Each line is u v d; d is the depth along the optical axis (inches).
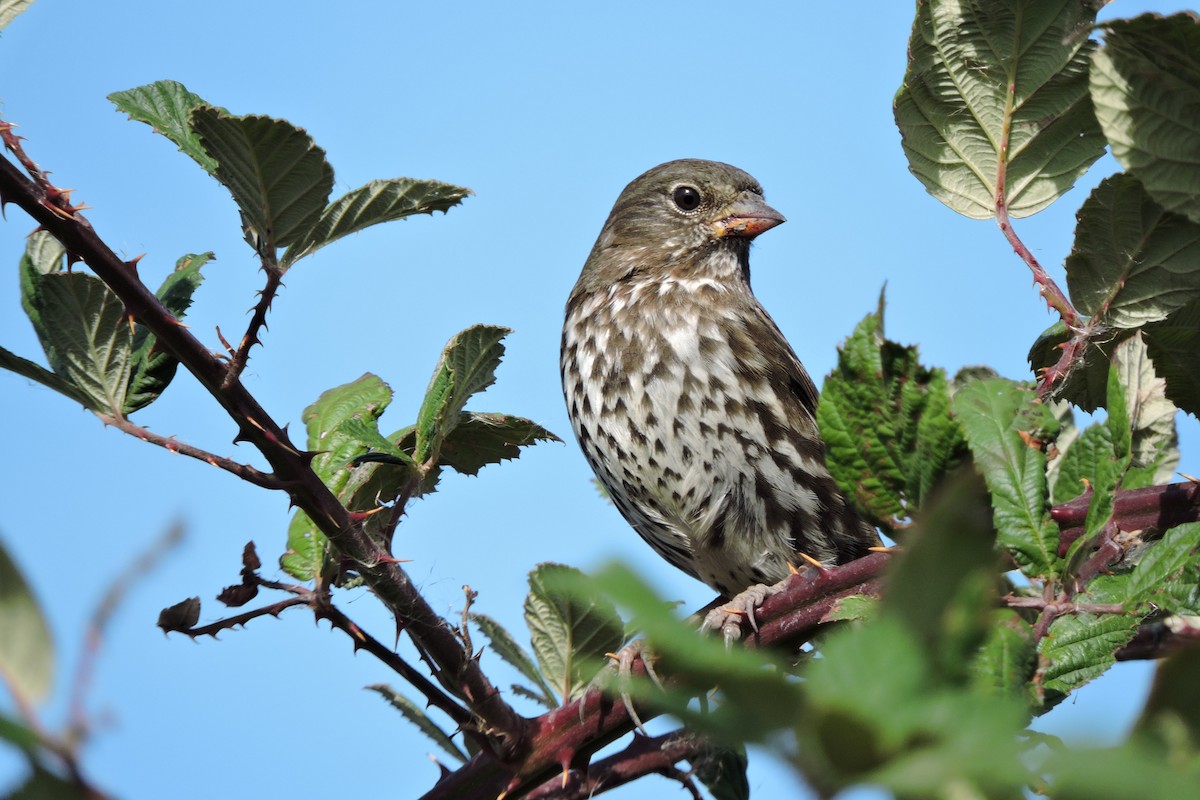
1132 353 219.9
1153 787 52.8
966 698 60.1
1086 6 204.4
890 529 141.5
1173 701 60.6
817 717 58.9
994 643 117.0
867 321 141.7
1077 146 211.2
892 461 140.6
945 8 208.1
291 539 214.5
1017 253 206.1
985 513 137.6
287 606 203.6
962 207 215.5
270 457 182.4
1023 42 207.2
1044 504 141.7
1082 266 198.2
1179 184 171.0
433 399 207.5
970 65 210.2
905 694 59.8
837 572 191.6
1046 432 144.3
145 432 184.7
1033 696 115.4
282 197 175.2
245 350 178.5
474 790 205.9
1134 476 225.1
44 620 74.0
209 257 210.5
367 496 227.8
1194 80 164.6
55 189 169.3
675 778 215.0
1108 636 155.3
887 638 61.4
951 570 62.8
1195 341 198.5
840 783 59.0
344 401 234.5
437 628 194.2
